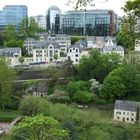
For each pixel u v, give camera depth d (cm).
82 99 12388
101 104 12350
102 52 17100
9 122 10519
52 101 12225
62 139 5328
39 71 14762
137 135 8369
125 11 2869
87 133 8706
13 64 17512
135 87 12700
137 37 2917
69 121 8075
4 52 17900
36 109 10231
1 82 11969
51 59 18950
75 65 15025
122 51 17700
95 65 14100
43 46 18962
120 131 8400
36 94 13175
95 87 12925
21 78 14475
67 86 13250
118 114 11112
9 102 12100
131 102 11300
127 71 12812
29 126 5059
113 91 12438
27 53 19925
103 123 9712
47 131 5084
